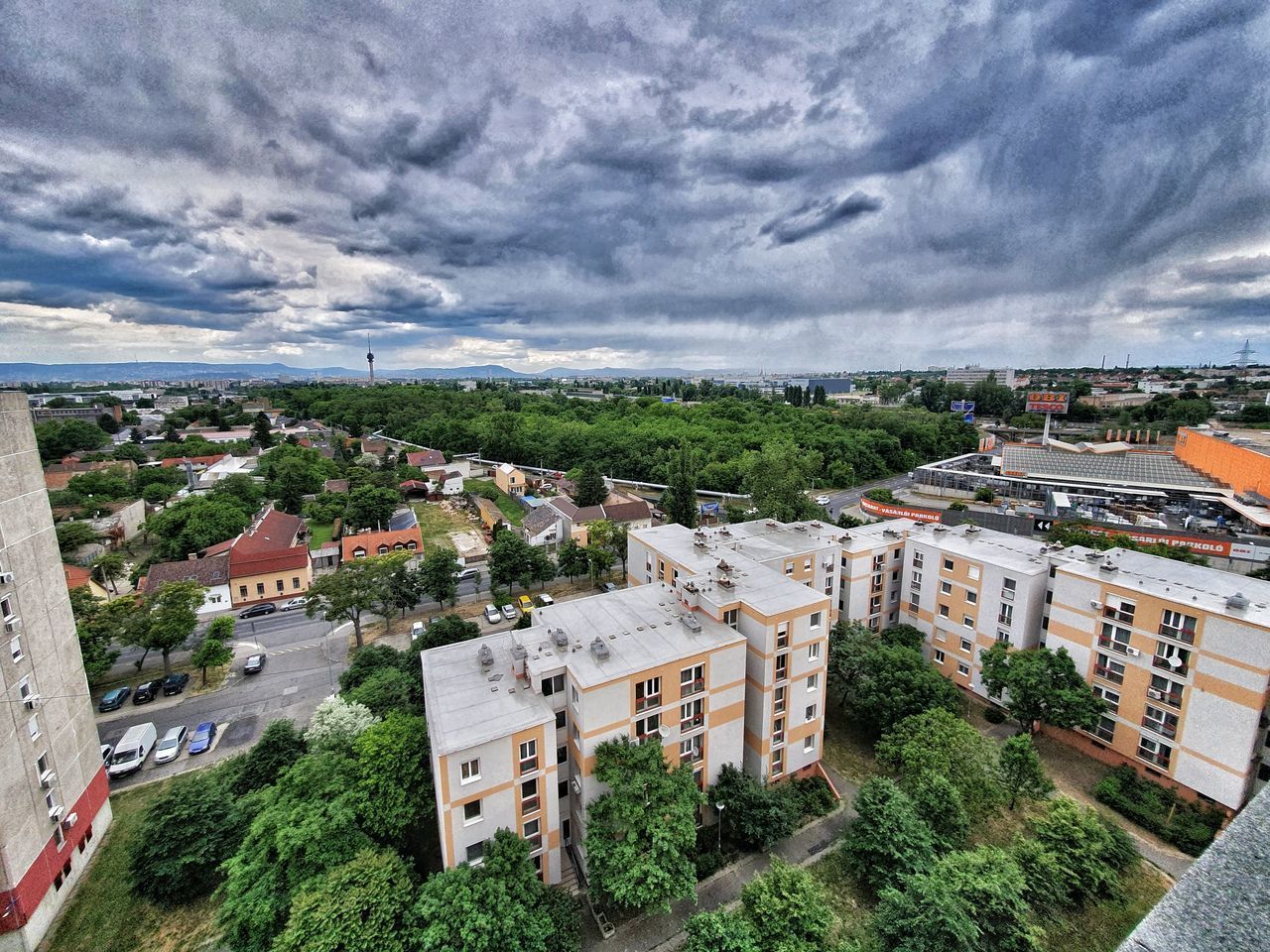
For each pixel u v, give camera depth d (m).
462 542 102.19
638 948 33.12
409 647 59.47
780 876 31.97
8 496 32.56
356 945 27.28
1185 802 41.25
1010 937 29.06
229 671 60.41
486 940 27.17
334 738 39.28
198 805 36.19
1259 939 5.94
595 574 81.25
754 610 40.59
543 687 36.00
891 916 30.59
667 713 37.22
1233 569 81.25
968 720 51.47
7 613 31.78
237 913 29.83
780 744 42.62
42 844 33.03
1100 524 99.19
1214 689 39.38
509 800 32.59
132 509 102.25
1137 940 6.27
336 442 178.75
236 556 76.38
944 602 57.03
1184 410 189.38
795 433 165.75
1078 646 47.41
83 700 38.28
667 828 31.81
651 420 195.62
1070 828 36.12
